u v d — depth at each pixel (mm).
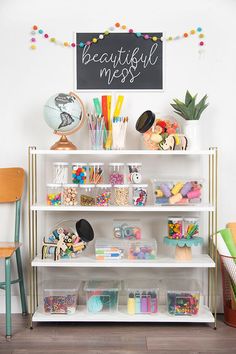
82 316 2385
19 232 2645
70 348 2145
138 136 2617
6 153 2646
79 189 2473
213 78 2605
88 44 2607
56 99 2396
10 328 2277
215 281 2424
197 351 2102
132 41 2607
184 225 2447
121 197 2418
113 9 2605
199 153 2381
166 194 2400
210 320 2371
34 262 2379
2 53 2621
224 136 2613
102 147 2469
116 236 2467
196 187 2414
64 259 2436
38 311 2457
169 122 2492
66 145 2459
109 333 2330
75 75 2613
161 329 2385
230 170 2621
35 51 2621
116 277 2645
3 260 2674
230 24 2602
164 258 2482
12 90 2629
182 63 2609
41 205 2418
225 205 2631
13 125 2639
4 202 2643
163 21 2605
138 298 2428
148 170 2633
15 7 2617
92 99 2621
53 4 2613
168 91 2611
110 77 2613
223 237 2484
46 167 2639
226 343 2195
